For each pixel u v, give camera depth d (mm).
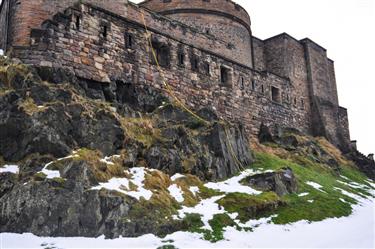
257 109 31891
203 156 21125
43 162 15953
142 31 24703
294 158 29188
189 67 27062
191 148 20969
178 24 29172
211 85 28297
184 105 25859
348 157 37500
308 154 30844
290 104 36156
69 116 17656
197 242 14930
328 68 42594
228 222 16938
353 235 17562
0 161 16016
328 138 38469
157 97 23922
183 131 21406
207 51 28719
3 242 13219
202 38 30938
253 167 23688
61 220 14250
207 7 33750
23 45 20531
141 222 14969
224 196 18891
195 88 27047
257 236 16516
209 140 22281
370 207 23875
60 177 15109
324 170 29984
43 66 19469
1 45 23844
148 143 19797
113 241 14062
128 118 20875
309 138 34625
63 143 16766
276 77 35344
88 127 17969
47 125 16750
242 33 35562
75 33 21328
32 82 18234
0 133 16422
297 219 18938
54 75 19469
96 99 20797
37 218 14117
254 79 32531
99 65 21938
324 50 42375
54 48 20406
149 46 24828
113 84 22109
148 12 27203
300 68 38938
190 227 15961
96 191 15016
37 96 17750
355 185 29750
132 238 14430
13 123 16562
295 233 17422
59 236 14016
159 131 21094
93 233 14312
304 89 38750
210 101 27891
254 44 38188
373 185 32031
